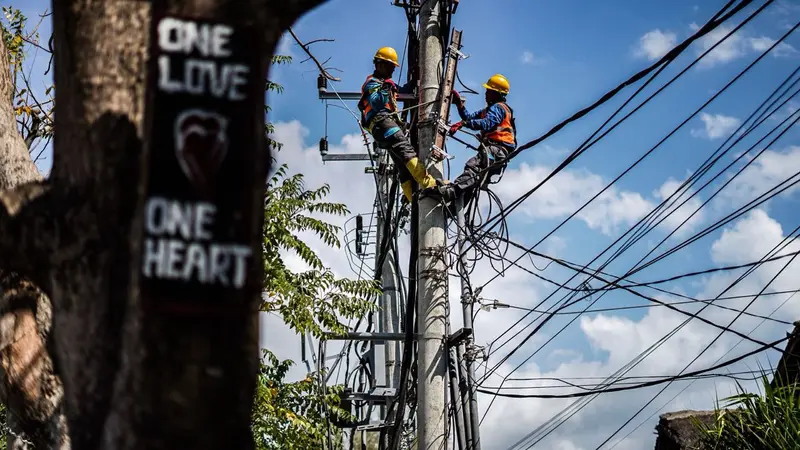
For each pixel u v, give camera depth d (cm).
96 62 363
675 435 1014
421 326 991
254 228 310
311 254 1099
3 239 355
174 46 311
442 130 1040
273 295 1066
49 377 471
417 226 1066
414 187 1064
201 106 308
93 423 342
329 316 1115
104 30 367
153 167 302
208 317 302
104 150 354
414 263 1080
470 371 983
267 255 1083
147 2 375
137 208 322
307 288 1116
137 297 301
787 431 796
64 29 368
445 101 1048
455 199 1026
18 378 468
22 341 468
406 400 1204
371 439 1605
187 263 299
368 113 1048
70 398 351
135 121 361
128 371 308
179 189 302
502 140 1076
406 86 1152
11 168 507
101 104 360
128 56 367
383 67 1084
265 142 334
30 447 570
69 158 358
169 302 296
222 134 308
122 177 353
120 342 341
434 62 1064
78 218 350
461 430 965
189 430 303
